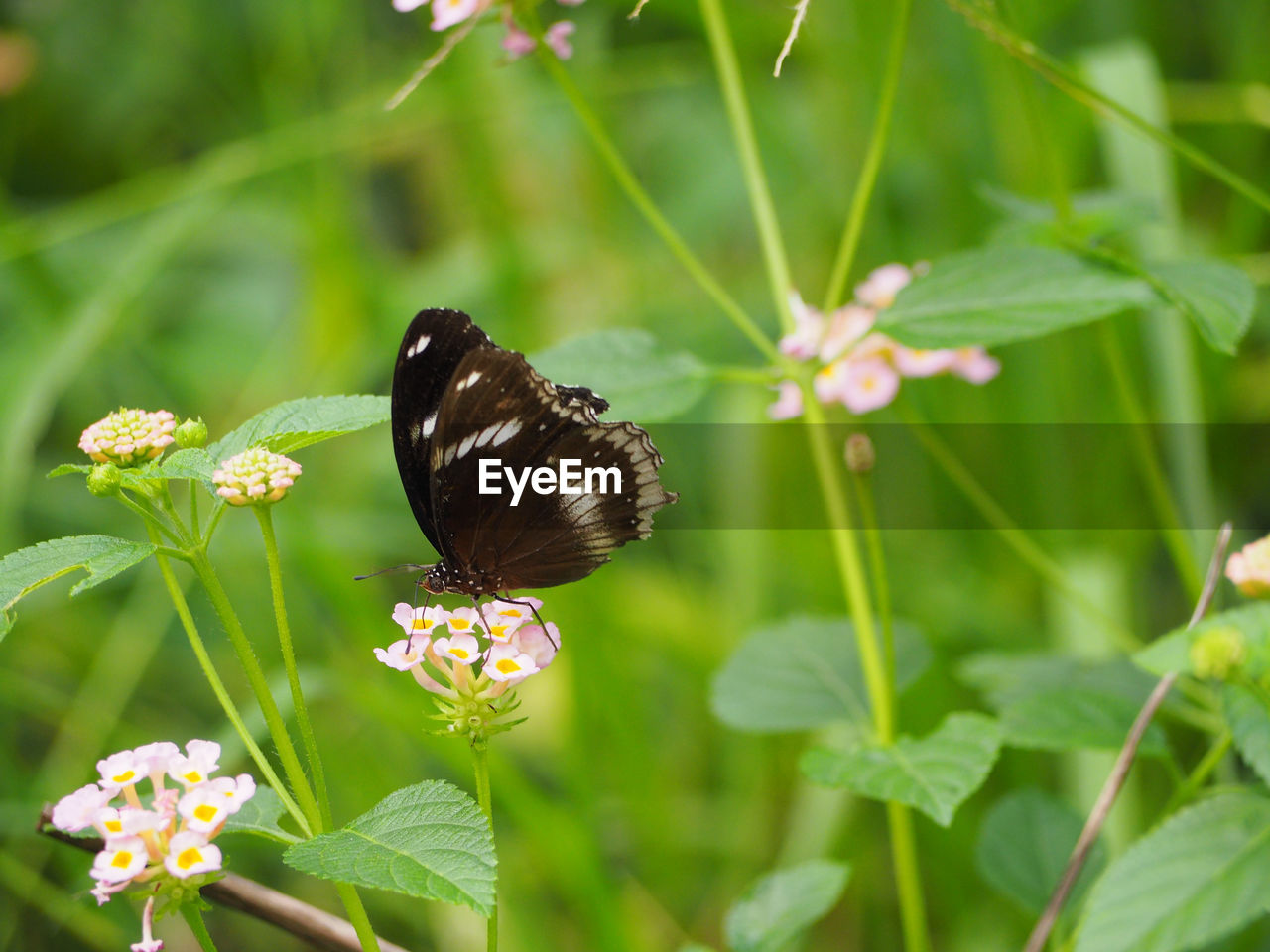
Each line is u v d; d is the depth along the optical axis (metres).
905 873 0.75
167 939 0.88
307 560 0.87
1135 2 1.03
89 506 1.09
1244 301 0.75
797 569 1.06
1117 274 0.76
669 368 0.78
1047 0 0.95
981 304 0.76
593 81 1.10
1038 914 0.76
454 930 0.88
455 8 0.76
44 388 0.96
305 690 0.81
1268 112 0.95
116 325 1.10
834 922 0.92
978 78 1.02
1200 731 0.88
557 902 0.92
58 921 0.85
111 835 0.64
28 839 0.85
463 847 0.64
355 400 0.68
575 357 0.78
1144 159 0.88
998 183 1.03
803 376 0.77
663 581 1.10
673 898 0.95
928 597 1.01
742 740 0.98
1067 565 0.95
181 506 1.01
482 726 0.67
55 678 1.02
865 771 0.72
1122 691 0.79
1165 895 0.65
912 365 0.82
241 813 0.67
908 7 0.76
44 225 1.04
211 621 0.71
